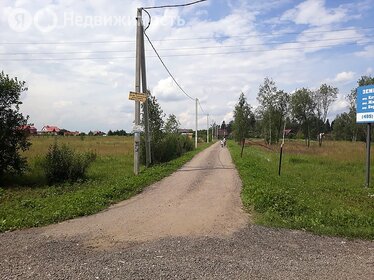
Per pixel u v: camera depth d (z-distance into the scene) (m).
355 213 8.88
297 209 8.98
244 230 7.41
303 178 16.31
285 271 5.12
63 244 6.35
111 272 4.96
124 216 8.65
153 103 23.88
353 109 69.69
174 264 5.30
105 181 14.67
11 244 6.36
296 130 87.69
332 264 5.46
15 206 9.73
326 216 8.47
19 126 14.77
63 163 14.99
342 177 16.91
